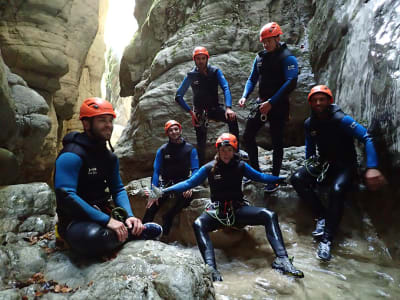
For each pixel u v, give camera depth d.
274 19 6.72
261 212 2.91
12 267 2.15
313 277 2.54
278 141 3.76
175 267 1.92
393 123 2.79
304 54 6.01
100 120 2.33
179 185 3.16
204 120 4.25
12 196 3.07
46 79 11.73
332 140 3.16
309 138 3.48
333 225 2.97
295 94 5.60
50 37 11.50
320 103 3.08
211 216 3.02
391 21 3.17
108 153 2.53
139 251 2.23
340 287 2.39
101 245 2.20
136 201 4.75
